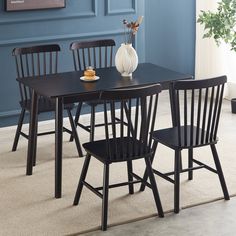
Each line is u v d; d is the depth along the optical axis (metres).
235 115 6.55
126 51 4.98
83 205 4.46
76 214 4.32
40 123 6.30
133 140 4.16
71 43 5.77
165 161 5.29
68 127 6.21
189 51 7.55
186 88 4.15
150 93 4.07
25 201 4.53
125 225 4.16
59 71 6.29
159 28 7.30
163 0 7.23
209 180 4.86
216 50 7.10
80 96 4.57
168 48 7.42
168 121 6.35
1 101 6.07
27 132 6.10
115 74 5.13
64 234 4.02
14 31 5.96
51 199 4.57
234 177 4.93
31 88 4.78
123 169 5.11
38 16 6.03
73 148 5.62
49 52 6.17
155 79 4.93
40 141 5.80
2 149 5.61
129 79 4.94
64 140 5.83
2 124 6.13
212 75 7.22
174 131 4.60
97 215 4.30
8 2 5.80
